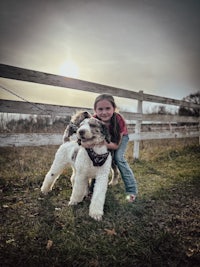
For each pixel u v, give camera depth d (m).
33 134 3.93
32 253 2.09
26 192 3.53
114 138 3.12
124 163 3.37
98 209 2.77
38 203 3.16
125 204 3.20
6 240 2.28
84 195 3.11
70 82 4.36
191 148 7.61
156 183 4.19
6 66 3.50
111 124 3.13
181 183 4.24
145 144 7.78
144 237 2.36
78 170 2.91
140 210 3.02
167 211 3.05
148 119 6.31
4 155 5.41
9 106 3.61
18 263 1.95
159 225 2.67
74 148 3.18
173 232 2.50
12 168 4.52
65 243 2.23
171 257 2.11
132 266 1.98
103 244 2.25
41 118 6.25
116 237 2.39
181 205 3.26
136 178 4.45
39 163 4.82
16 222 2.63
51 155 5.48
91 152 2.75
